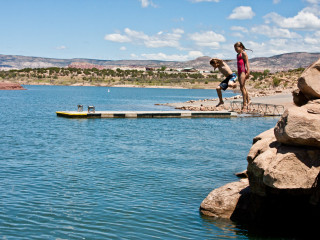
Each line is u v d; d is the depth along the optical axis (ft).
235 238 38.22
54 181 57.06
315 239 38.09
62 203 47.21
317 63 39.65
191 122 146.72
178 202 48.60
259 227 40.98
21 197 49.14
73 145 90.48
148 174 62.28
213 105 222.89
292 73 493.77
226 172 64.69
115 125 132.57
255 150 40.37
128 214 43.98
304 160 36.01
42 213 43.75
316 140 35.24
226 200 43.86
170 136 107.96
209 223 41.88
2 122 139.64
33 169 64.75
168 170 65.41
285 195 41.57
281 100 229.45
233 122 148.97
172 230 39.86
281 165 35.81
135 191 52.80
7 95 397.39
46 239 37.17
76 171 63.72
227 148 88.99
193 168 67.31
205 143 96.22
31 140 97.40
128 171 64.23
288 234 39.42
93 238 37.60
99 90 627.46
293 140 36.22
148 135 109.29
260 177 38.19
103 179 58.75
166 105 250.37
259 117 170.19
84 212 44.34
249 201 43.27
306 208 40.75
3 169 64.28
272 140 40.93
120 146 89.81
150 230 39.73
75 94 452.35
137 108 227.20
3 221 41.11
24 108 218.79
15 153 79.15
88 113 156.04
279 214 42.55
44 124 133.80
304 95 43.11
